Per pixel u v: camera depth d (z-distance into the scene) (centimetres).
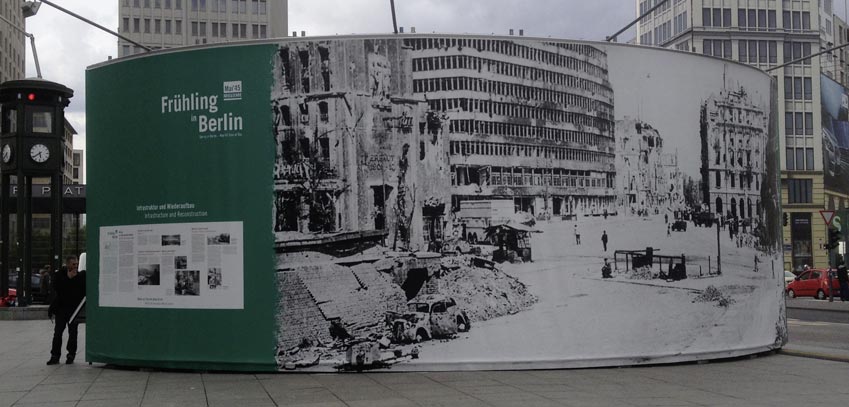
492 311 1254
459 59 1270
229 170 1278
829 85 9162
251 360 1259
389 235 1247
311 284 1249
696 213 1381
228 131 1280
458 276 1250
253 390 1095
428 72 1265
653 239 1338
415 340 1239
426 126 1259
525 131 1283
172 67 1313
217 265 1278
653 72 1359
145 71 1336
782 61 9025
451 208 1253
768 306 1494
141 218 1333
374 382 1148
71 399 1042
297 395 1045
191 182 1295
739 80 1466
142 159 1334
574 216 1294
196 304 1288
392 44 1263
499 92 1278
